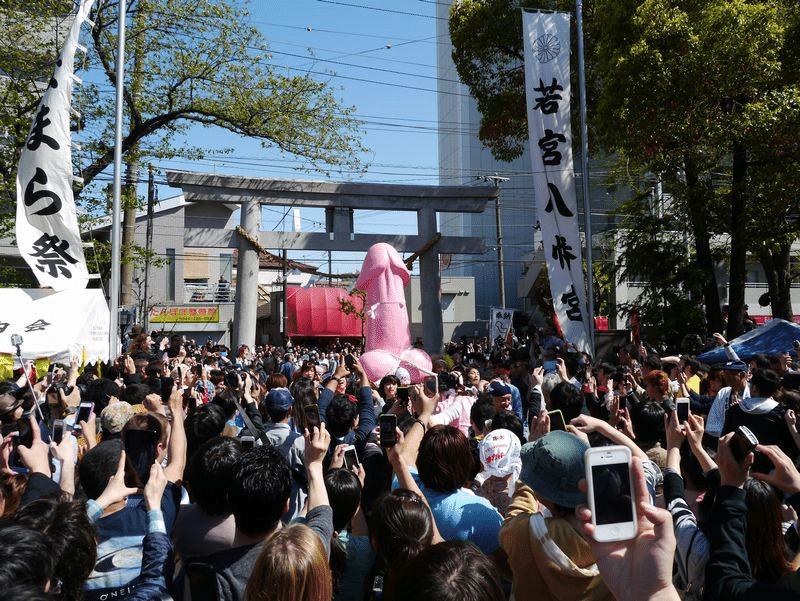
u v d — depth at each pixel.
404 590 2.03
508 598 3.57
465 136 64.94
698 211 18.03
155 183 22.91
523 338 38.06
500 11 22.31
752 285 35.69
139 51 18.09
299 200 22.08
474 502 3.88
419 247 22.98
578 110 22.41
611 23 17.00
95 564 3.16
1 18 18.31
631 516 2.10
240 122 19.12
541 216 15.71
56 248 11.37
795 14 16.05
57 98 11.65
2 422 6.04
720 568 2.47
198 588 3.06
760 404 6.18
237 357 18.92
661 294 19.36
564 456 2.88
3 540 2.23
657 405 5.16
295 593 2.42
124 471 3.79
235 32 18.58
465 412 7.47
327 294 39.72
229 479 3.16
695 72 15.38
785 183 16.44
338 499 3.94
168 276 35.47
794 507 3.50
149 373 10.34
